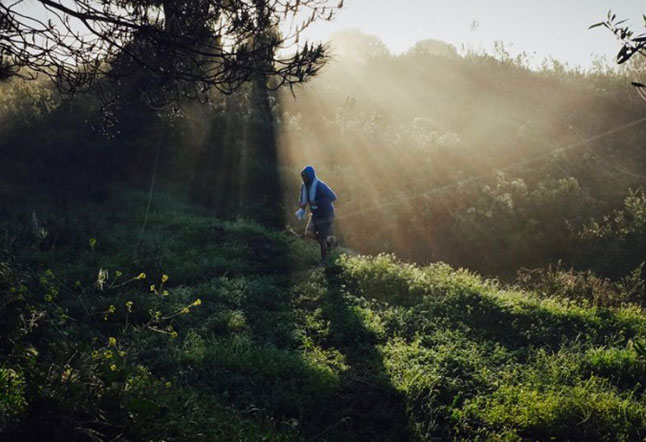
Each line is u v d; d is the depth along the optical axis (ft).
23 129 53.98
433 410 19.26
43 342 18.29
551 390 20.45
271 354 21.97
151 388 15.96
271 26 19.97
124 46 20.39
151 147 56.54
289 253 39.55
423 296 30.48
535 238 44.47
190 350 21.79
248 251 39.27
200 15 19.95
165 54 20.44
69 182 51.85
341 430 17.94
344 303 29.73
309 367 21.11
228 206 51.88
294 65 20.06
